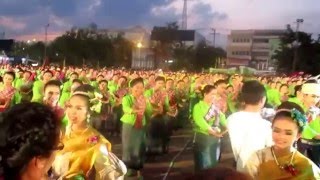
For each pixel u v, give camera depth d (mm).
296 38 61656
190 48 83688
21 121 1852
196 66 82062
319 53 60312
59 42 68875
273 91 13180
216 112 7355
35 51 70250
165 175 8844
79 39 68812
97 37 71500
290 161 3578
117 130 12906
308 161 3600
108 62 69375
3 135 1828
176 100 13406
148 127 10070
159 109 10523
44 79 12047
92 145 3734
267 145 4145
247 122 4152
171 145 12312
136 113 8398
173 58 81375
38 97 8516
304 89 6363
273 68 77438
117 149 11188
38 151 1860
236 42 115375
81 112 3762
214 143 7270
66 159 3643
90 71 23047
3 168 1827
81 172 3660
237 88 14039
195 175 1550
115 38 75062
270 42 110438
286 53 63281
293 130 3551
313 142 6629
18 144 1818
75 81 8383
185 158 10633
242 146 4129
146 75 22438
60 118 2080
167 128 11070
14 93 8609
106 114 12461
